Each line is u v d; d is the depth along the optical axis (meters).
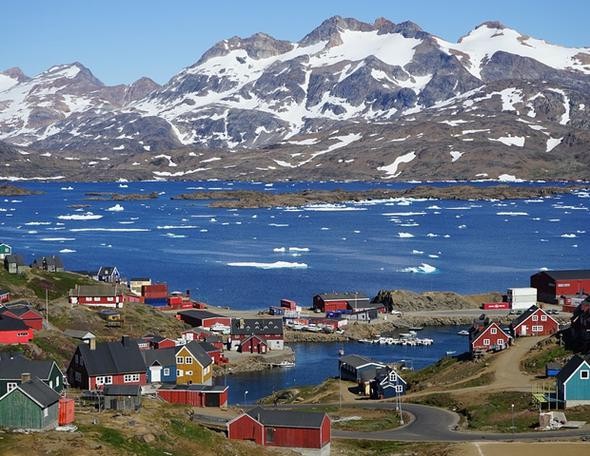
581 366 110.44
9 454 71.12
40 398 80.25
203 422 102.38
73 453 72.81
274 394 137.88
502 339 151.88
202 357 135.38
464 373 136.75
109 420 86.75
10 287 188.00
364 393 133.50
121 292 191.50
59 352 142.25
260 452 87.19
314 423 91.81
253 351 172.50
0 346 134.25
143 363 123.44
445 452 89.75
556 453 87.75
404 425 107.44
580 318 147.88
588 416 106.12
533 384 123.06
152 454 78.56
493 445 91.81
